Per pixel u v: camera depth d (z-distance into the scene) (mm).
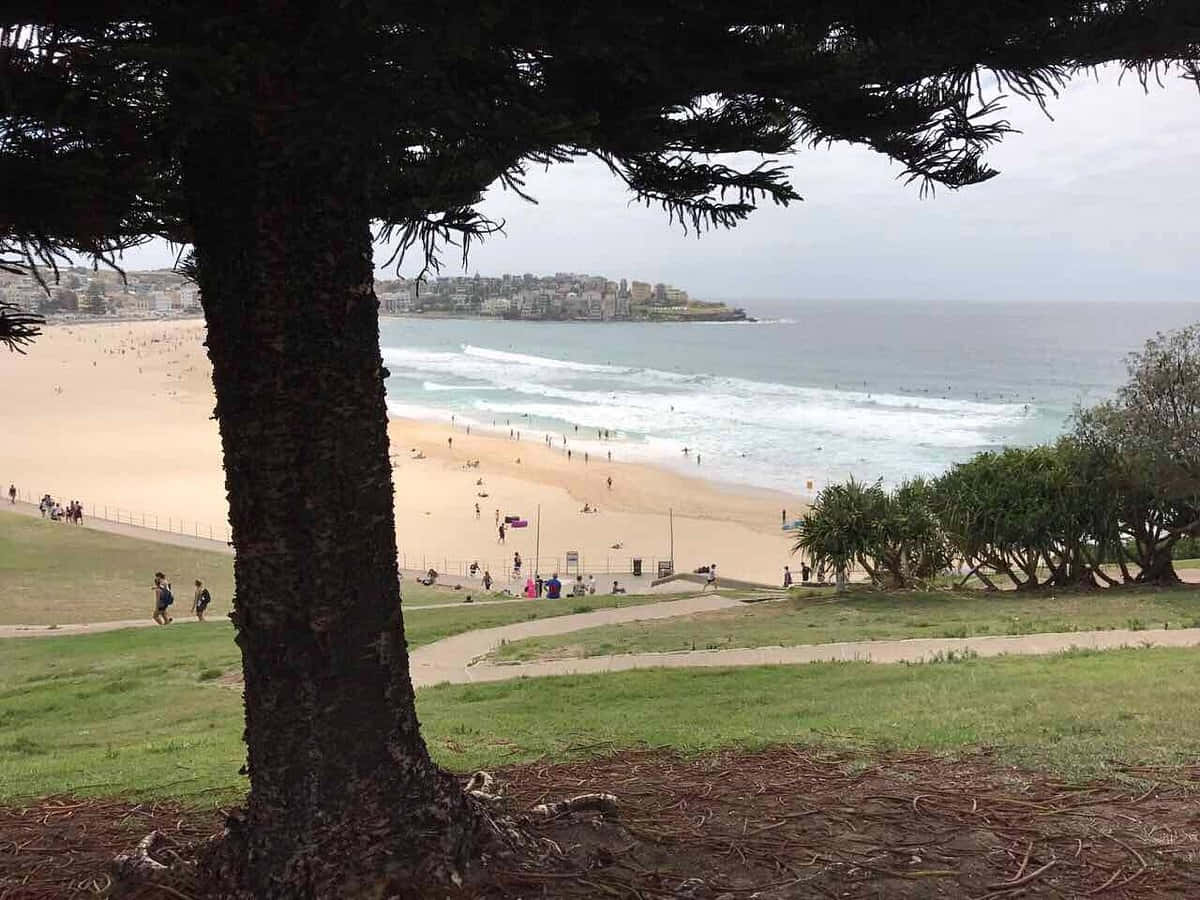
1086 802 4508
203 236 3025
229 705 10789
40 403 70750
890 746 5844
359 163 2701
